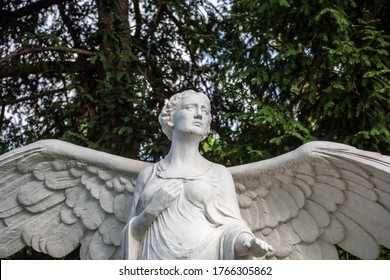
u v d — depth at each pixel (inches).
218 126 332.2
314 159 225.1
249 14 308.5
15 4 350.6
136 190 228.7
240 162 299.0
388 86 277.3
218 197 222.7
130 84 315.6
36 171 241.0
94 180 241.3
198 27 343.9
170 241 214.5
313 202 234.2
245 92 305.3
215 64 319.0
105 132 311.1
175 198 219.9
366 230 230.2
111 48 328.2
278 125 289.4
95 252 239.9
